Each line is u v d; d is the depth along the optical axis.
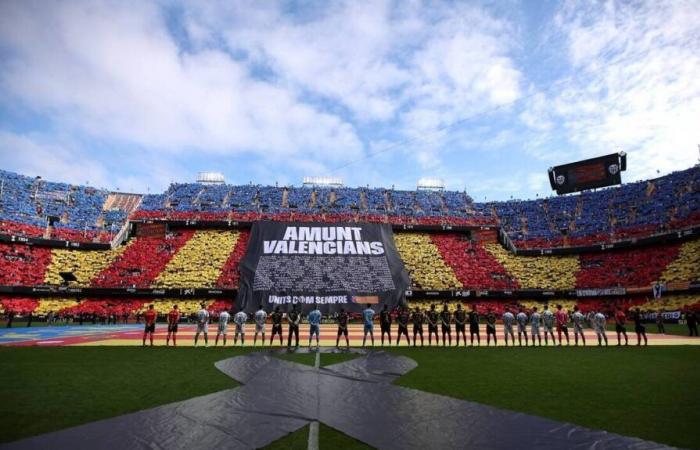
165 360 16.55
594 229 60.06
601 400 10.22
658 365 15.80
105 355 17.97
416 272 55.38
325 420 8.48
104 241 57.28
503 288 52.31
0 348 20.34
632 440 7.34
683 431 7.84
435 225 64.75
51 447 6.91
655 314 43.31
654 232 52.28
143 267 53.16
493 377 13.28
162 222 60.56
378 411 9.16
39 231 54.97
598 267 53.94
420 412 9.08
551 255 58.81
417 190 84.56
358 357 17.55
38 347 20.78
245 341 24.42
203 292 48.62
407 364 15.72
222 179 84.56
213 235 61.03
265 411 9.10
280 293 47.62
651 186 63.41
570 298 51.97
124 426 8.00
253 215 64.69
